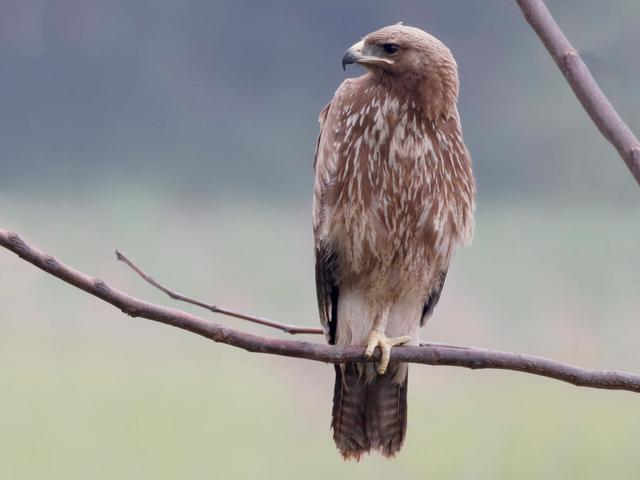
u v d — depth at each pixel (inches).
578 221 1053.8
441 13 1221.1
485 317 891.4
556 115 1136.2
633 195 1058.7
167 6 1376.7
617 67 989.2
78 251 1057.5
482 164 1155.3
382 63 325.7
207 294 970.1
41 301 899.4
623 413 658.2
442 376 734.5
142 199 1232.2
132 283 987.3
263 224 1157.1
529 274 961.5
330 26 1331.2
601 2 999.6
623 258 983.6
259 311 940.0
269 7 1342.3
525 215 1079.6
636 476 588.7
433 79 324.8
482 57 1195.3
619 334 876.6
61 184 1315.2
